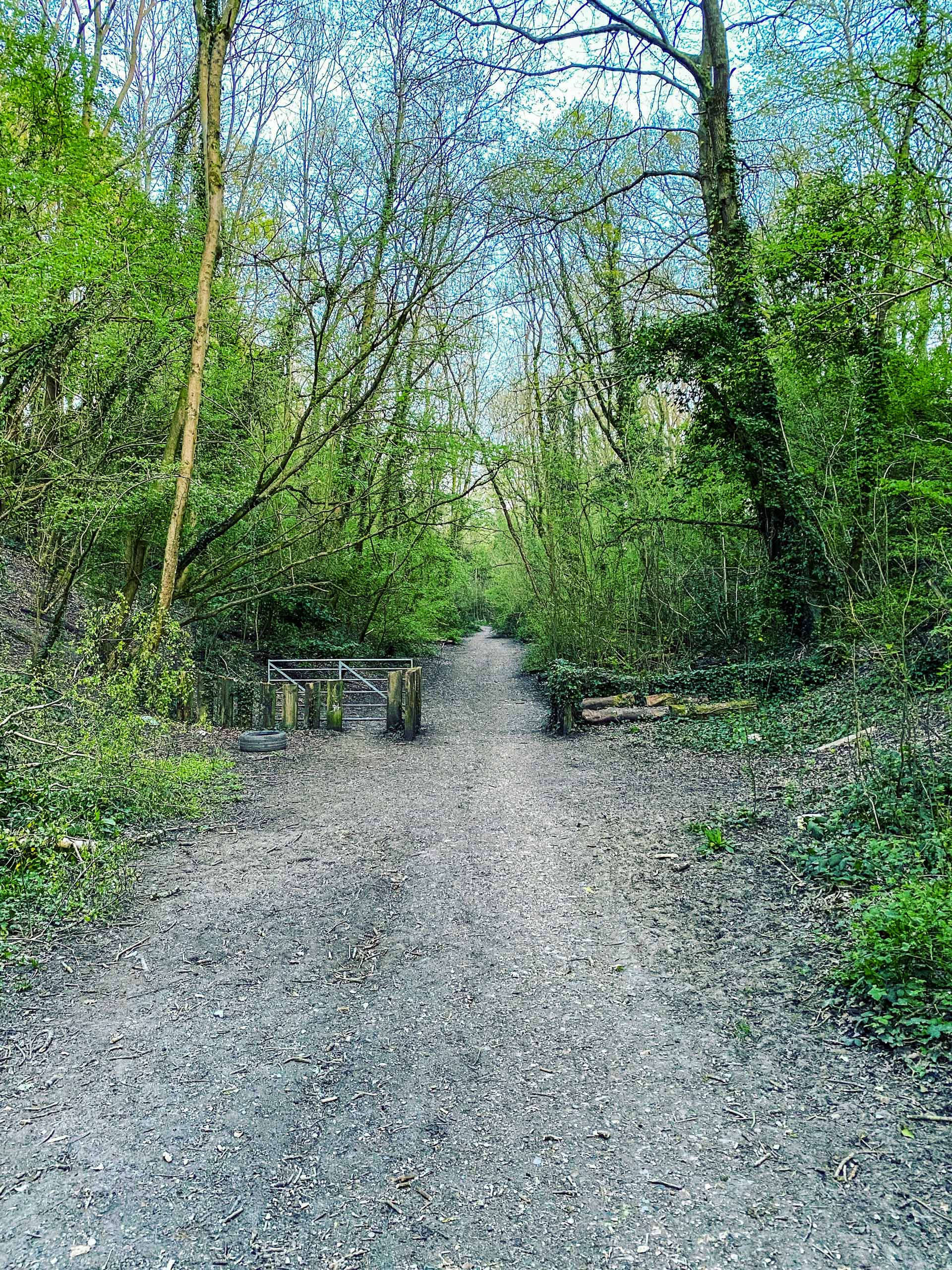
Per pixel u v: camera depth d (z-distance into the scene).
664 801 6.68
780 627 11.31
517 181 12.03
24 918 4.17
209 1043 3.12
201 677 11.64
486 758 9.34
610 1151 2.46
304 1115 2.67
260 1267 2.02
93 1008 3.39
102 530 8.57
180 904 4.58
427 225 10.33
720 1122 2.58
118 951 3.96
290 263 11.30
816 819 5.19
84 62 7.95
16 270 6.56
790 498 10.79
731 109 11.58
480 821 6.51
